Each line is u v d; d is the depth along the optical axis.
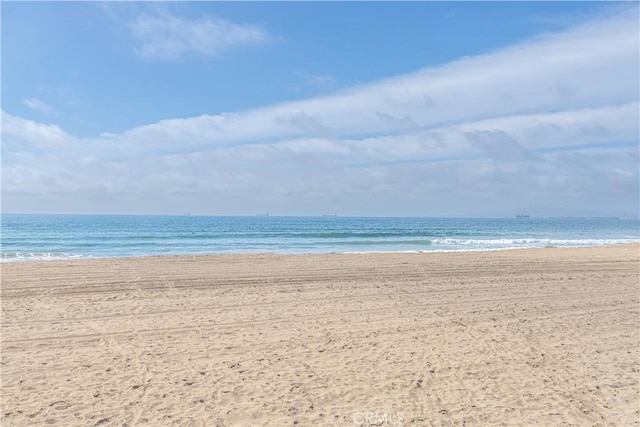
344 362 6.99
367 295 12.15
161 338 8.06
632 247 30.97
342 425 5.01
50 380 6.09
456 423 5.11
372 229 70.00
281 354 7.31
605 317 10.15
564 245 36.97
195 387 5.94
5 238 39.94
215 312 10.02
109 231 55.00
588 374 6.70
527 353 7.58
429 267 17.70
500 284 14.13
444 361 7.11
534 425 5.11
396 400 5.67
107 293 11.83
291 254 22.97
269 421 5.06
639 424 5.18
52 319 9.17
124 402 5.45
